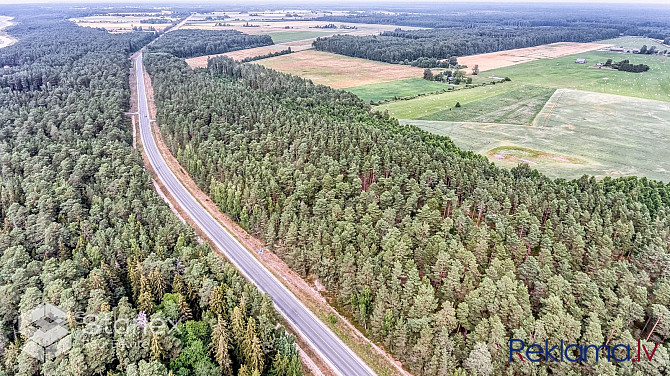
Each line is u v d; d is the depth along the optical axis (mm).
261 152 123812
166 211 94125
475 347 58469
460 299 71500
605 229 84000
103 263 74500
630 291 69188
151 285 72000
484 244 78875
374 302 70875
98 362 57000
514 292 65125
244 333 62688
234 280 73312
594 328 58156
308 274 88375
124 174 110375
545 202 94438
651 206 101562
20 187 103375
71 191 99750
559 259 76875
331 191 97438
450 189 105188
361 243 82312
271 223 92812
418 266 79688
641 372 54406
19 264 76000
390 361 67625
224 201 108000
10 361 59406
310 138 127000
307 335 73500
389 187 102688
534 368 56250
